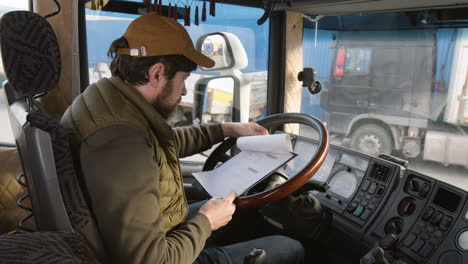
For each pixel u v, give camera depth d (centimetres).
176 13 179
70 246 49
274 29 217
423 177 145
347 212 165
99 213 86
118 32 188
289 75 224
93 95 98
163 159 106
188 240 99
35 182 78
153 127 102
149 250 87
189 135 152
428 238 138
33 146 76
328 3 177
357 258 167
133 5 187
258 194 113
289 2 195
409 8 182
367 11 196
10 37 76
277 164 120
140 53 99
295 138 188
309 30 229
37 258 43
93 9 181
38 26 81
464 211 131
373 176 161
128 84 103
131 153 89
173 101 108
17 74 76
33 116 78
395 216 150
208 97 245
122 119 92
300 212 154
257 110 235
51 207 78
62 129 83
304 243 181
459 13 179
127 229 86
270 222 177
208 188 123
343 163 174
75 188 83
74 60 178
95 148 87
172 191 110
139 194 88
